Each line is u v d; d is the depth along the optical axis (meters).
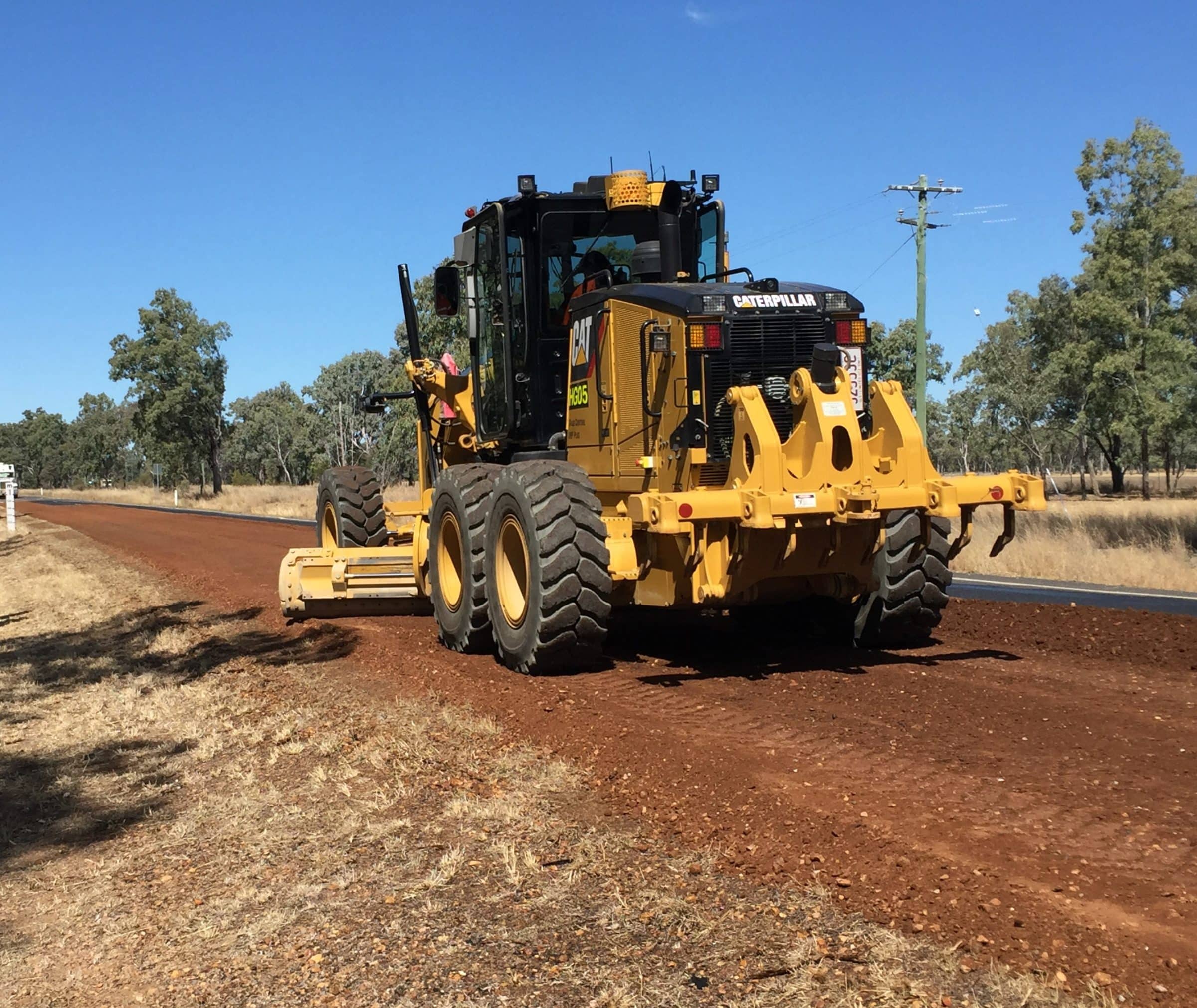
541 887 4.29
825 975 3.42
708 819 4.84
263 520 35.50
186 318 63.50
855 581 7.63
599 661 8.53
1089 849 4.32
